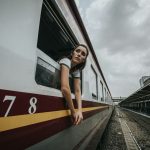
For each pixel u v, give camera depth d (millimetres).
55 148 2045
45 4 2072
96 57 6551
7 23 1288
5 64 1238
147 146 7938
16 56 1359
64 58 2230
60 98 2252
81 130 3457
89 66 4871
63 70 2145
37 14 1706
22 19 1462
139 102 29547
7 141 1209
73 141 2859
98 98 6633
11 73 1290
